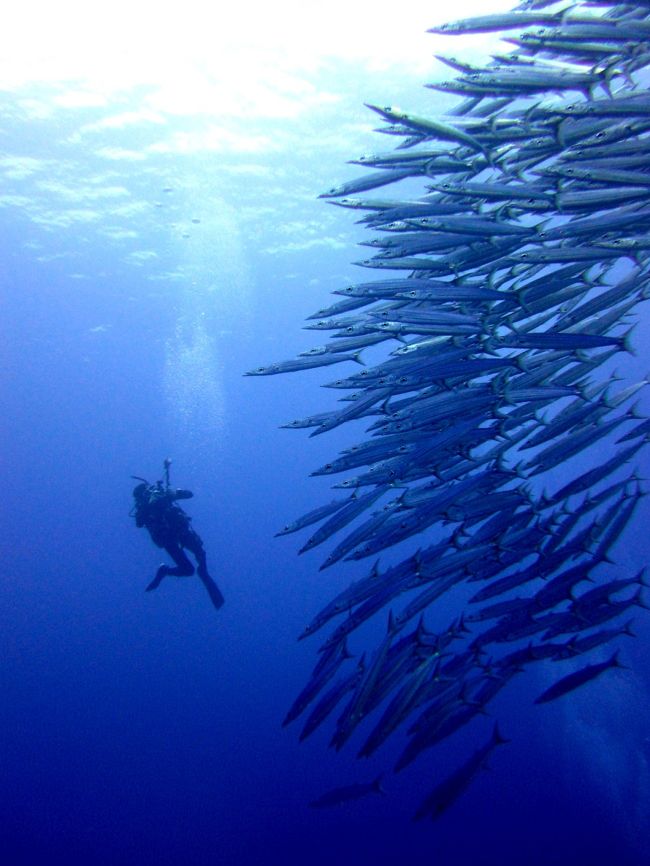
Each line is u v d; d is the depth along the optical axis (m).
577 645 6.49
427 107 18.56
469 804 17.67
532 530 6.55
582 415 6.54
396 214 5.52
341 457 6.36
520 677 22.81
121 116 18.19
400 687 5.48
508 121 5.48
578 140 5.39
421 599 5.97
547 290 6.04
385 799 18.66
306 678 31.00
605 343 5.80
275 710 27.94
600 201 5.09
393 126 5.82
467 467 6.78
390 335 6.16
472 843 16.34
